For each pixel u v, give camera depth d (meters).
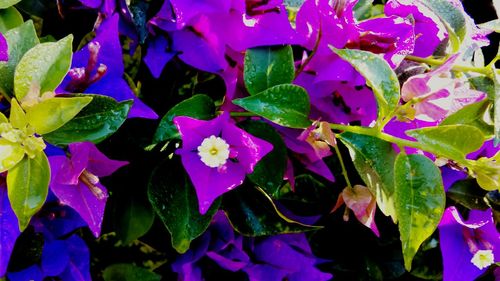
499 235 0.34
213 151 0.30
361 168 0.31
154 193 0.31
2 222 0.28
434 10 0.33
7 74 0.29
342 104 0.33
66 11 0.32
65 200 0.29
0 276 0.28
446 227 0.34
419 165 0.30
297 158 0.33
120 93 0.30
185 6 0.31
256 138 0.30
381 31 0.32
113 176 0.33
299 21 0.32
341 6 0.31
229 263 0.33
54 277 0.32
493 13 0.40
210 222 0.32
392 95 0.29
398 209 0.30
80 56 0.31
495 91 0.32
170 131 0.31
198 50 0.32
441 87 0.30
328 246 0.38
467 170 0.33
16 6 0.32
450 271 0.34
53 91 0.28
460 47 0.33
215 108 0.32
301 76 0.32
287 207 0.36
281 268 0.35
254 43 0.32
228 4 0.31
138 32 0.31
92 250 0.34
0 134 0.28
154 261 0.34
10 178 0.28
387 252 0.38
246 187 0.33
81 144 0.29
